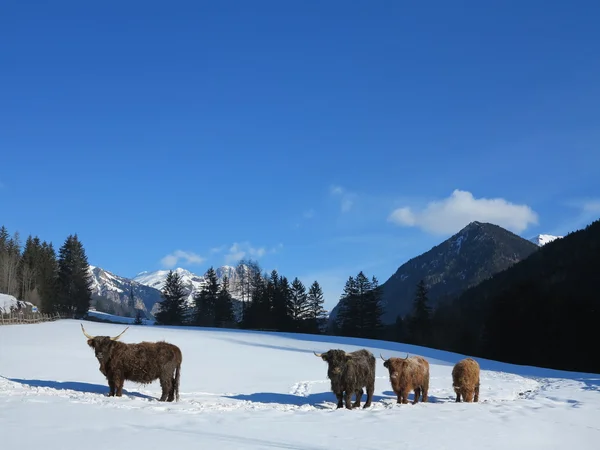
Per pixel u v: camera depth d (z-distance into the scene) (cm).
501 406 1543
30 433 976
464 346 7725
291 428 1134
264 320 9388
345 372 1549
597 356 5975
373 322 9169
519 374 3419
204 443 948
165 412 1259
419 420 1269
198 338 4044
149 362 1568
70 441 925
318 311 10144
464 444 1040
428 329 8569
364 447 983
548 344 6456
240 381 2273
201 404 1519
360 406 1653
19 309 6253
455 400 1902
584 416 1385
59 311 10044
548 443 1078
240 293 11325
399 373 1672
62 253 10481
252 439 1004
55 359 2502
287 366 2819
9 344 2975
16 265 9562
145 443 927
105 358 1566
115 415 1177
